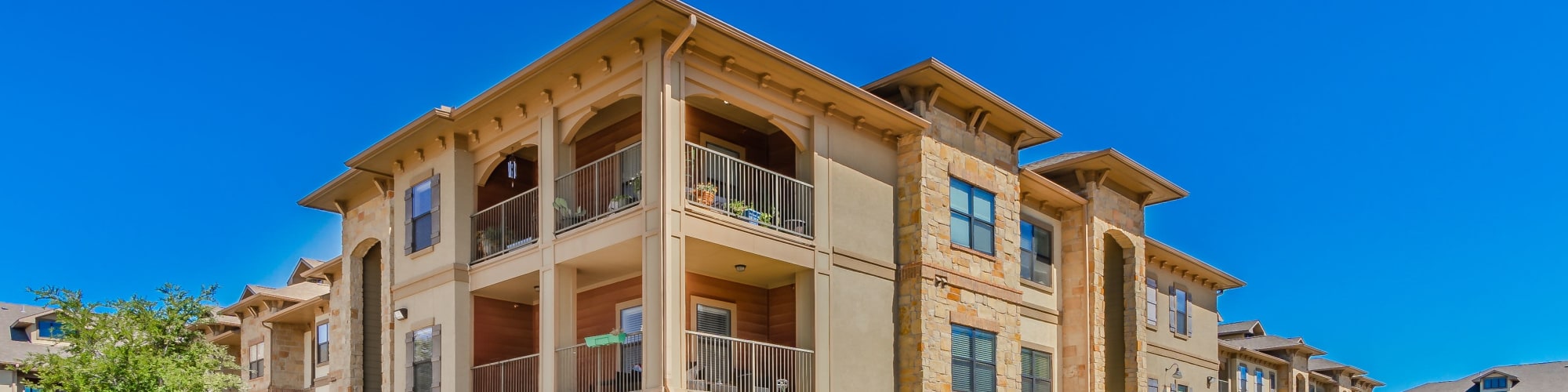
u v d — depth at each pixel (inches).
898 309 823.1
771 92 756.0
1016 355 904.3
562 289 744.3
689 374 700.7
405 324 867.4
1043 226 1028.5
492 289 818.2
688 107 804.6
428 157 885.8
